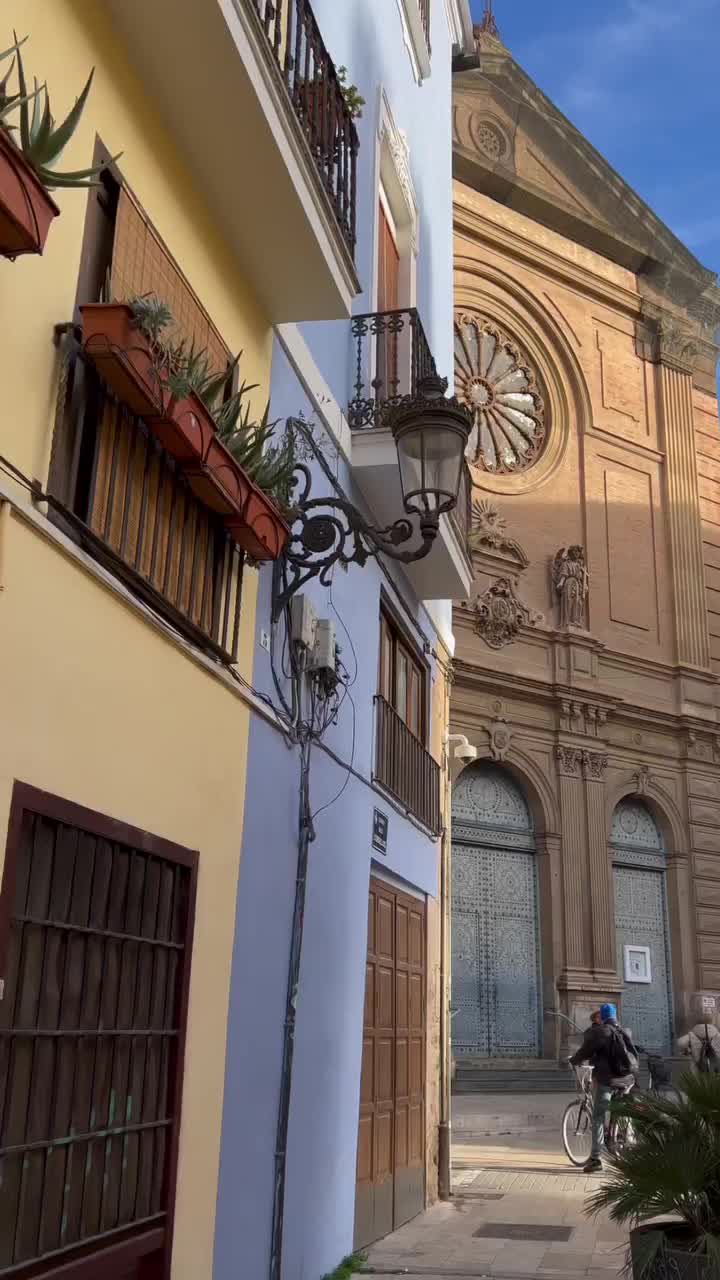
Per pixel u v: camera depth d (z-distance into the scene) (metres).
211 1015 5.00
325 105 6.28
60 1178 3.76
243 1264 5.23
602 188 26.98
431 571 9.70
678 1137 5.25
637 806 23.91
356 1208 7.32
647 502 25.89
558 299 26.11
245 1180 5.31
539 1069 19.81
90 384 4.11
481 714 21.58
